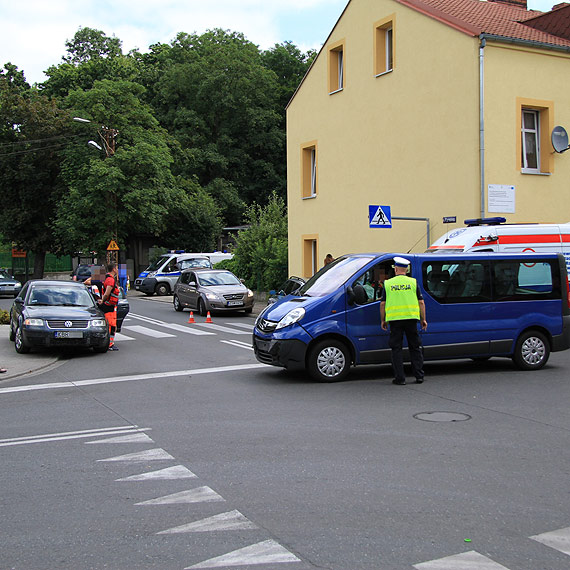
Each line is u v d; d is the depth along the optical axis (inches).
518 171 686.5
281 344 378.0
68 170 1549.0
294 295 412.2
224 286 930.1
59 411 322.3
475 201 671.1
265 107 2210.9
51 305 552.1
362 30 834.2
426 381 387.2
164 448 249.1
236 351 538.0
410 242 760.3
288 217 1016.2
